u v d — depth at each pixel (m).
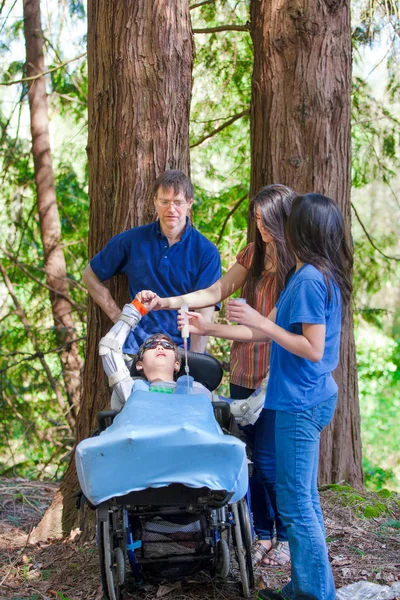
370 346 11.92
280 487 3.19
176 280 4.11
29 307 10.97
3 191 10.25
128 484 3.04
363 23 7.43
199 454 3.03
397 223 15.30
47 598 3.82
